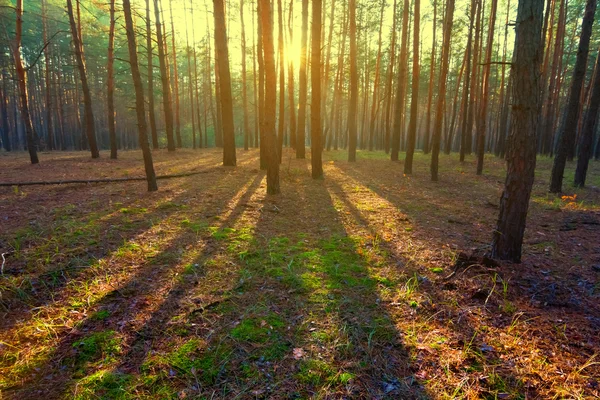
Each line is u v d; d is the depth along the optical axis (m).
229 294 3.51
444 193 9.58
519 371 2.42
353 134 17.28
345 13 24.00
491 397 2.21
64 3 25.91
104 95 34.16
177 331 2.88
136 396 2.18
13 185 8.62
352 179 11.71
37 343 2.71
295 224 6.17
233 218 6.34
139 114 7.87
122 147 42.44
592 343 2.74
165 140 29.17
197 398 2.17
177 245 4.86
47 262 4.09
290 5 17.83
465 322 3.05
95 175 10.57
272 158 8.34
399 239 5.45
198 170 12.05
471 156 21.84
